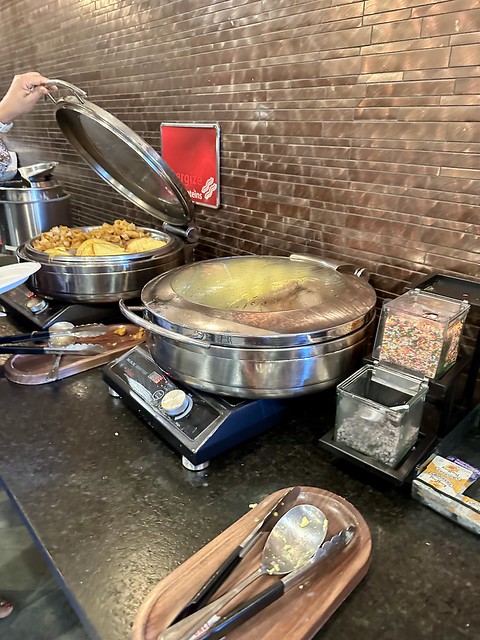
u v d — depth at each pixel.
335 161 1.01
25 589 1.18
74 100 1.11
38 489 0.75
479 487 0.70
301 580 0.57
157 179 1.23
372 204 0.97
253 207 1.24
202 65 1.25
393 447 0.71
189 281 0.92
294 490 0.69
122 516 0.70
